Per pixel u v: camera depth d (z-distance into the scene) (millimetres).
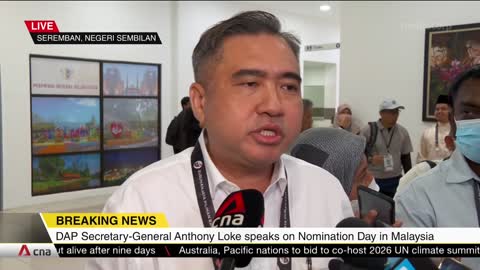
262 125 767
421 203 1104
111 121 6184
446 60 3844
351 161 1443
